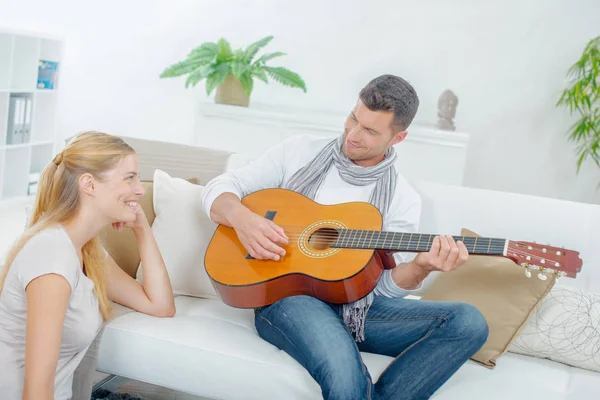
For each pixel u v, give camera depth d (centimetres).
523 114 502
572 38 488
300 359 188
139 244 208
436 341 188
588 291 221
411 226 215
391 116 204
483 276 215
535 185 507
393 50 516
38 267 160
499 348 203
